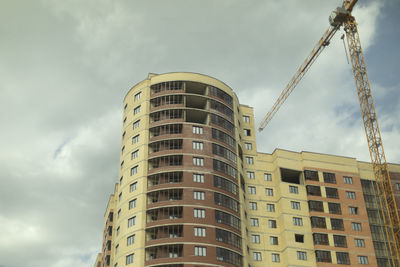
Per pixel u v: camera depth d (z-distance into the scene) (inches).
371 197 4008.4
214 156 3513.8
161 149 3494.1
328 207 3789.4
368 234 3747.5
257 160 3978.8
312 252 3567.9
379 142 4249.5
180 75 3821.4
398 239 3811.5
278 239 3641.7
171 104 3683.6
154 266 3043.8
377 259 3683.6
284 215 3676.2
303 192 3838.6
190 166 3403.1
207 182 3368.6
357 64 4542.3
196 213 3218.5
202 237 3134.8
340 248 3614.7
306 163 3959.2
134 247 3164.4
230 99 3959.2
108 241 4352.9
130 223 3302.2
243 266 3262.8
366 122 4362.7
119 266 3203.7
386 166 4136.3
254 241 3585.1
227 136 3710.6
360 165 4178.2
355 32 4630.9
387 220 3907.5
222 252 3144.7
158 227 3189.0
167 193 3302.2
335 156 4077.3
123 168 3661.4
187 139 3513.8
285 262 3511.3
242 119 4170.8
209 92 3804.1
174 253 3088.1
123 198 3494.1
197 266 3021.7
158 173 3395.7
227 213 3334.2
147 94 3814.0
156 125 3619.6
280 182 3826.3
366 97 4434.1
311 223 3688.5
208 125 3639.3
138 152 3567.9
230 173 3553.2
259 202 3774.6
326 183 3902.6
